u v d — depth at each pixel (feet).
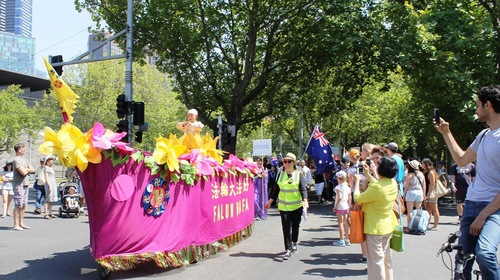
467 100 58.70
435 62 60.03
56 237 34.76
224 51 79.30
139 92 164.04
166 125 166.61
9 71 211.41
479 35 60.80
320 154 48.06
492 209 12.35
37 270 23.99
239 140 229.25
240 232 34.06
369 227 18.67
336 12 71.31
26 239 33.71
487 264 11.78
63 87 22.11
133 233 21.85
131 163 21.91
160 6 72.79
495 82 63.52
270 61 81.51
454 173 46.80
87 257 27.32
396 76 116.16
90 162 20.86
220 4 75.10
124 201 21.59
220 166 29.22
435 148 134.41
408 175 39.24
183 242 24.61
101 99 151.12
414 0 70.44
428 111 84.53
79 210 48.98
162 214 23.25
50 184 47.09
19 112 160.45
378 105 125.29
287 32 77.00
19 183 38.58
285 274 23.80
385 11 67.82
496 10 65.87
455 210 61.16
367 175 18.99
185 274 23.53
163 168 23.30
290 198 28.37
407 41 61.11
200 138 29.60
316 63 77.51
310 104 91.86
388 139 142.61
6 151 174.70
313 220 48.44
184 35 74.49
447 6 63.77
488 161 13.17
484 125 69.36
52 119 160.15
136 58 81.56
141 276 23.04
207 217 27.55
